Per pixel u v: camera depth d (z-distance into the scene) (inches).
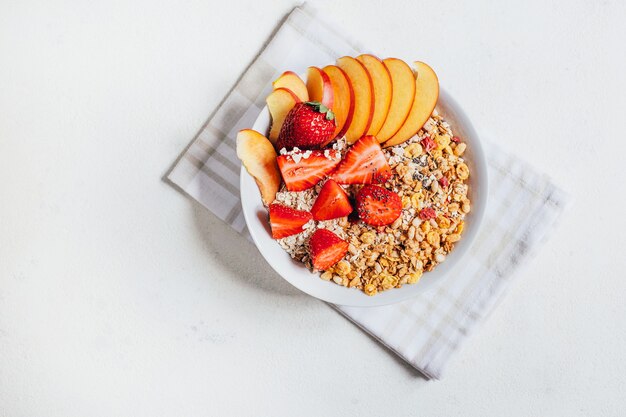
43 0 26.2
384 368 26.5
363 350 26.5
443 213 24.2
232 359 26.5
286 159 23.5
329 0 26.2
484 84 26.4
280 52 25.4
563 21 26.5
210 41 26.2
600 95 26.6
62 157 26.2
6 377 26.3
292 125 23.0
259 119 23.7
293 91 23.8
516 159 25.8
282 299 26.4
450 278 26.0
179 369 26.5
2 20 26.2
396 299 23.9
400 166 23.9
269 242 23.9
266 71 25.5
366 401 26.6
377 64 23.7
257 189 24.0
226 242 26.1
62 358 26.4
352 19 26.3
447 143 24.2
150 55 26.2
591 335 26.6
